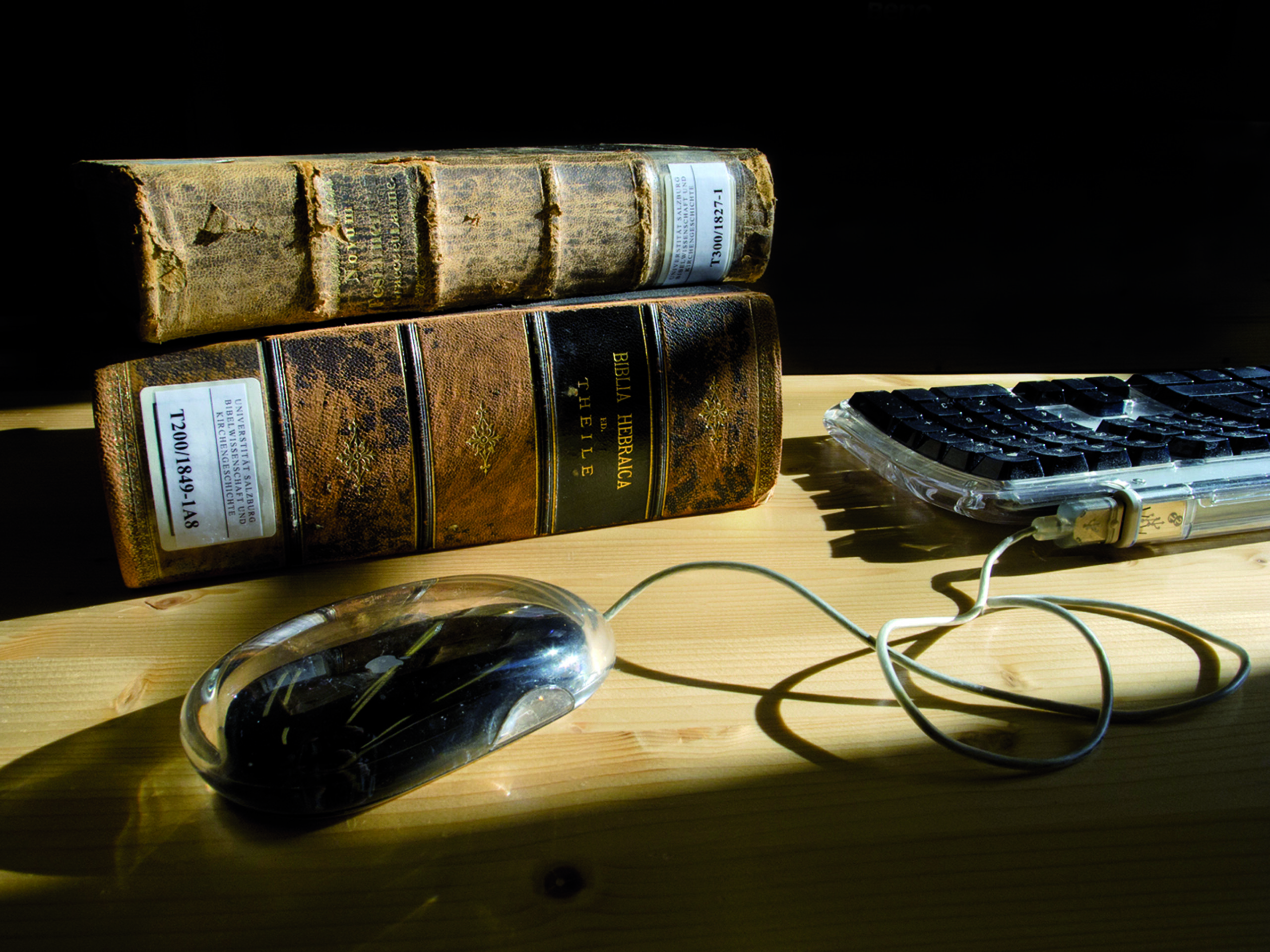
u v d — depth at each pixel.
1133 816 0.36
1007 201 2.17
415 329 0.52
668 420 0.58
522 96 1.62
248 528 0.51
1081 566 0.57
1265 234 2.05
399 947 0.30
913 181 2.14
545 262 0.55
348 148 1.57
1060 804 0.37
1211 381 0.76
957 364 1.52
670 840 0.35
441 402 0.53
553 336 0.55
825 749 0.40
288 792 0.35
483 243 0.52
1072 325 1.67
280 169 0.47
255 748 0.35
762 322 0.60
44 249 1.31
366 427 0.52
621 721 0.42
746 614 0.51
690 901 0.32
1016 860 0.34
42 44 1.31
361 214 0.49
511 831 0.36
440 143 1.61
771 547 0.59
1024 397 0.75
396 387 0.52
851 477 0.71
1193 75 1.80
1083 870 0.34
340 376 0.51
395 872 0.34
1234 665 0.47
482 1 1.55
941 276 1.91
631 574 0.55
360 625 0.41
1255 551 0.60
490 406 0.54
